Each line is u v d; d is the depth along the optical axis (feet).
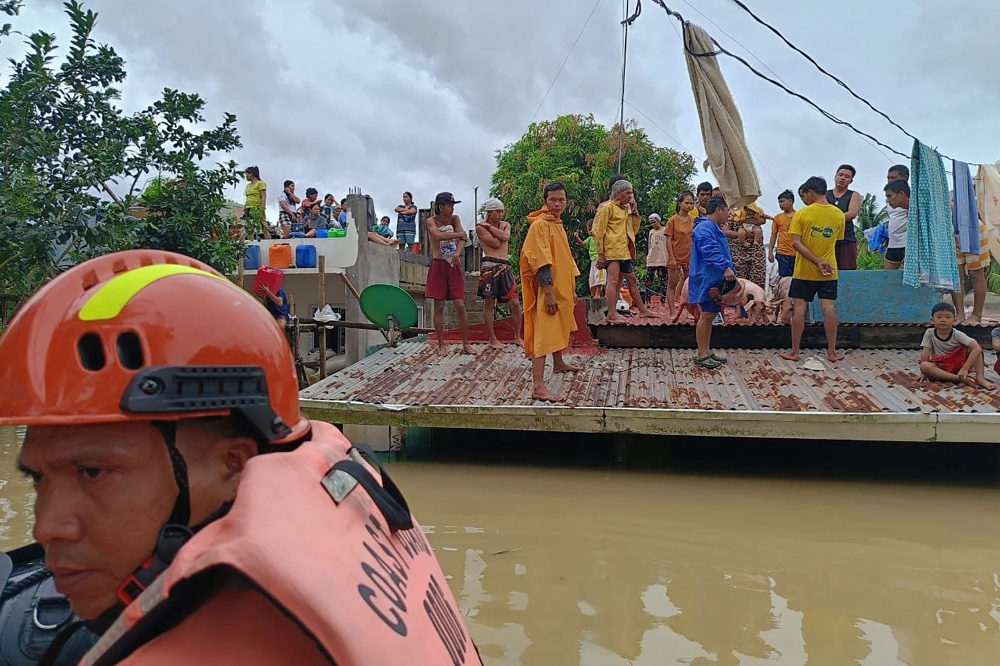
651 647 9.71
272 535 2.51
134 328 2.90
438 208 27.78
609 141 68.85
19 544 12.86
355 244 43.91
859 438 19.06
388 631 2.63
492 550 13.62
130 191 25.91
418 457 22.71
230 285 3.45
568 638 9.95
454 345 29.63
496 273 27.78
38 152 22.84
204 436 3.07
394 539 3.34
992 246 26.55
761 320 27.45
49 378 2.85
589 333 27.73
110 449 2.87
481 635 10.05
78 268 3.11
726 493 18.08
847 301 26.78
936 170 25.88
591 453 23.15
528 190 71.46
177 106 26.37
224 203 28.30
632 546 13.89
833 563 13.00
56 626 4.01
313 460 3.10
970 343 21.53
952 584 12.05
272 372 3.31
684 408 20.13
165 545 2.96
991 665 9.34
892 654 9.60
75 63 24.64
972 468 20.98
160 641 2.47
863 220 89.86
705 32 23.66
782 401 20.57
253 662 2.46
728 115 24.26
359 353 43.78
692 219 30.94
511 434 25.21
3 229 22.20
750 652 9.59
